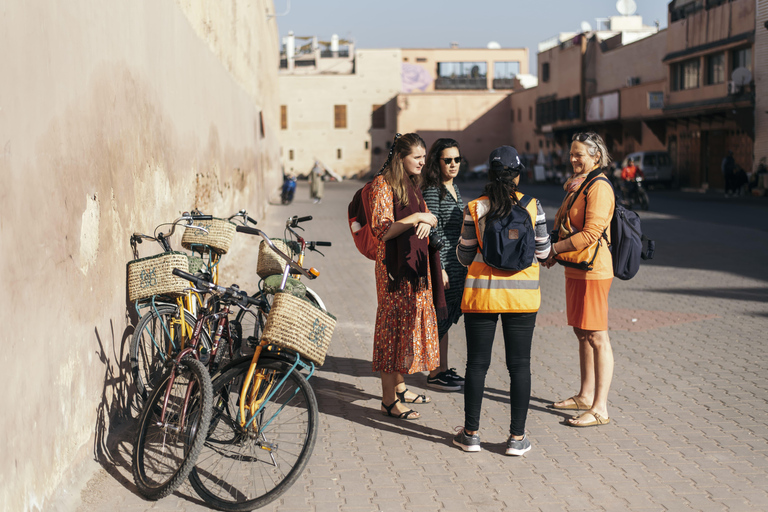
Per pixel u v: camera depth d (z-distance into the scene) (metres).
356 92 65.88
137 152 5.72
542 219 4.46
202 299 5.47
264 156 27.55
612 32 50.47
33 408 3.37
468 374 4.54
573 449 4.58
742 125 31.80
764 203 26.12
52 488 3.57
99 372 4.38
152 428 4.03
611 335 7.57
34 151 3.49
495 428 4.96
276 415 3.93
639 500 3.88
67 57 4.02
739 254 13.66
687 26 35.78
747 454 4.48
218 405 4.05
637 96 40.19
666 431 4.87
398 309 4.97
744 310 8.74
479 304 4.42
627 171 24.56
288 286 5.54
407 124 63.78
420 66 70.94
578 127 49.44
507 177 4.38
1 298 3.07
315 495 3.93
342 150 66.25
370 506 3.81
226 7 15.07
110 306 4.68
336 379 6.09
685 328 7.84
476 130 64.06
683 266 12.43
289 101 65.81
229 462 4.01
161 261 5.00
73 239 4.00
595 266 4.87
